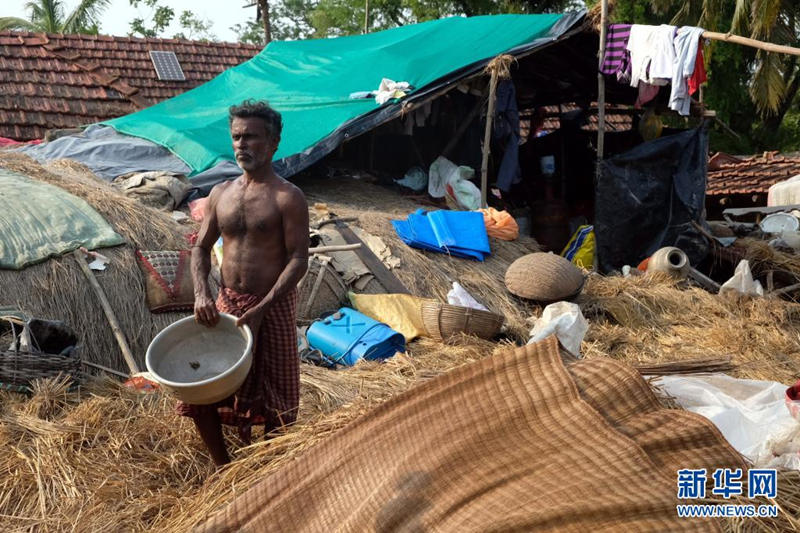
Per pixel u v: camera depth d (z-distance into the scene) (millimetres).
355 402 3602
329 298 6840
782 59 21859
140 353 5699
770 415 3320
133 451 3838
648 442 2604
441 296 7199
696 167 9406
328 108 9828
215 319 3516
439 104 10555
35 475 3570
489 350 6145
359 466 2916
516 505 2414
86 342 5520
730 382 3729
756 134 24984
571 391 2805
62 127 12805
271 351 3650
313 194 9156
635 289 7762
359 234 7688
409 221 8008
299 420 3771
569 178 12453
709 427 2670
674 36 8633
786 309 7469
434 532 2471
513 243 8461
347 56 11594
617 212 9164
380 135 11141
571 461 2553
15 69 13586
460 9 23031
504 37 10367
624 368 2887
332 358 5938
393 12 25094
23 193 6281
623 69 9242
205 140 9406
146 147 9305
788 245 9789
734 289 7789
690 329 7078
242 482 3180
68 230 5969
